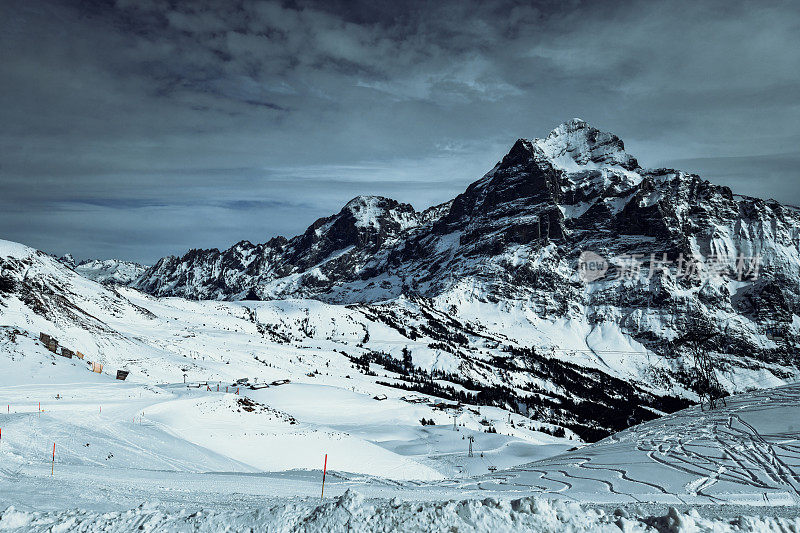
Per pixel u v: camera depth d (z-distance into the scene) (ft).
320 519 50.29
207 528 50.85
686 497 102.99
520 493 112.68
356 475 158.92
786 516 66.85
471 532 45.91
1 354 300.40
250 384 545.44
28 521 53.67
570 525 45.98
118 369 395.34
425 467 245.45
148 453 160.86
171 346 624.18
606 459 147.13
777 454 130.41
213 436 217.56
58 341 378.73
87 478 101.65
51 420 176.04
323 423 498.28
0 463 110.73
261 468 195.42
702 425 174.19
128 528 51.31
